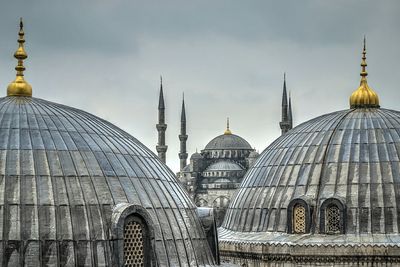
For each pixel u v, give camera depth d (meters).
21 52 49.19
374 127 65.44
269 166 67.50
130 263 43.12
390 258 59.97
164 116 177.50
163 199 46.19
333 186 62.97
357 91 69.12
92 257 41.72
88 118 48.69
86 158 44.69
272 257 62.78
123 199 43.94
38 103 47.88
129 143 48.50
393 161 62.78
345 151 64.25
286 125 147.25
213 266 47.16
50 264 41.12
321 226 62.25
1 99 48.31
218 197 189.25
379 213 61.25
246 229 66.00
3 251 40.84
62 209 42.25
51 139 44.88
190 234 46.56
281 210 64.44
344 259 60.75
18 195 42.09
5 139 44.22
